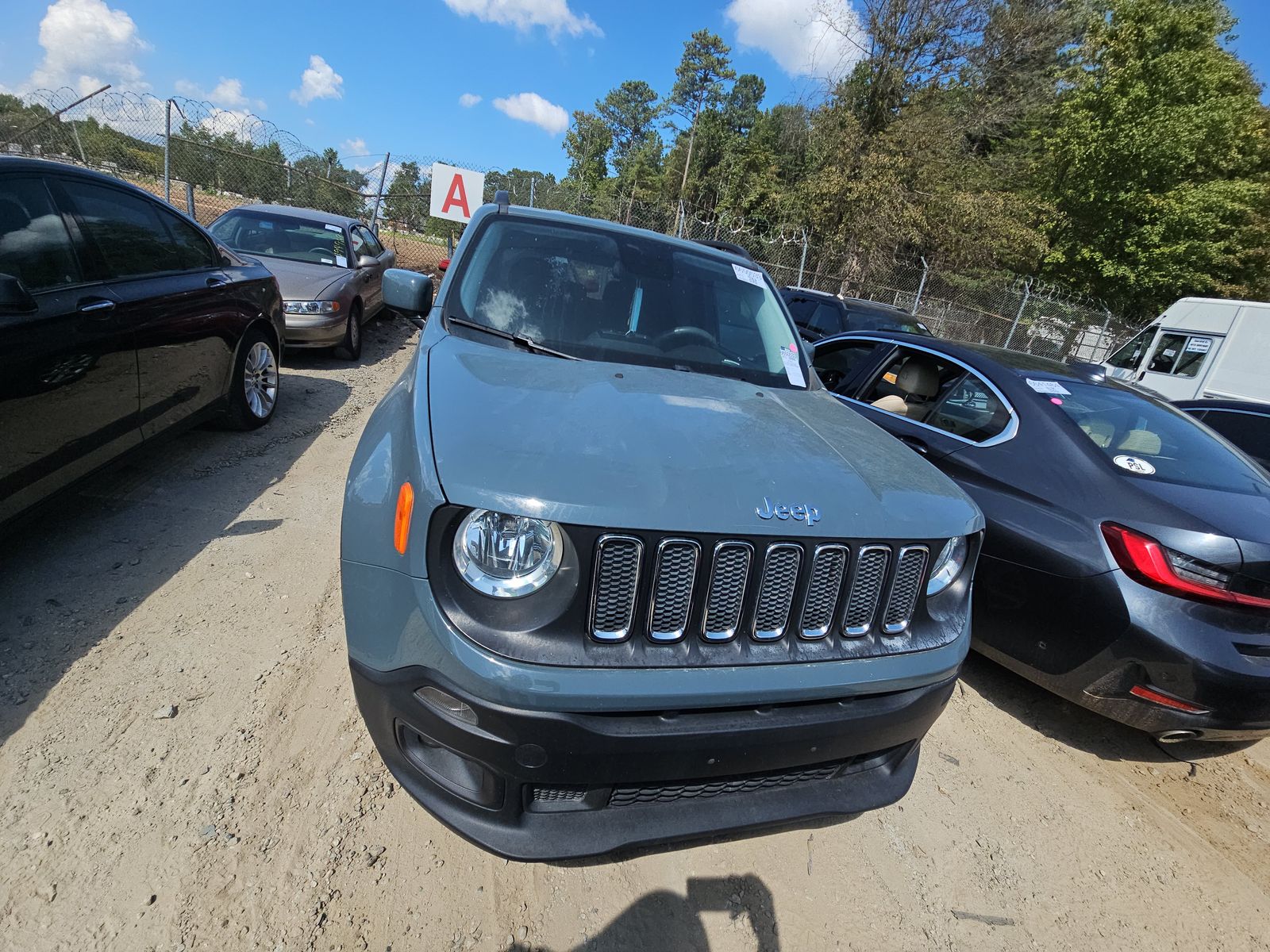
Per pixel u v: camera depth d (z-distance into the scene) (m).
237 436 4.86
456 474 1.50
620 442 1.72
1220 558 2.49
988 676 3.49
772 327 3.00
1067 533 2.83
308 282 7.29
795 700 1.65
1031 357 4.03
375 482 1.77
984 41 22.48
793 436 2.05
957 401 3.69
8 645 2.48
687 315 2.77
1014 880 2.29
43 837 1.83
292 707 2.41
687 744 1.55
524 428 1.70
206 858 1.84
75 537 3.26
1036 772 2.84
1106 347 20.64
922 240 21.77
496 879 1.94
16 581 2.87
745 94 61.50
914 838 2.39
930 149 21.58
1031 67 23.39
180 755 2.14
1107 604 2.66
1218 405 6.09
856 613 1.78
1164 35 22.19
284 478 4.25
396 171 13.34
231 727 2.28
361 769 2.21
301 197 13.96
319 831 1.98
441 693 1.51
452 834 2.05
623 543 1.48
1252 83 24.92
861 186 20.89
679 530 1.50
